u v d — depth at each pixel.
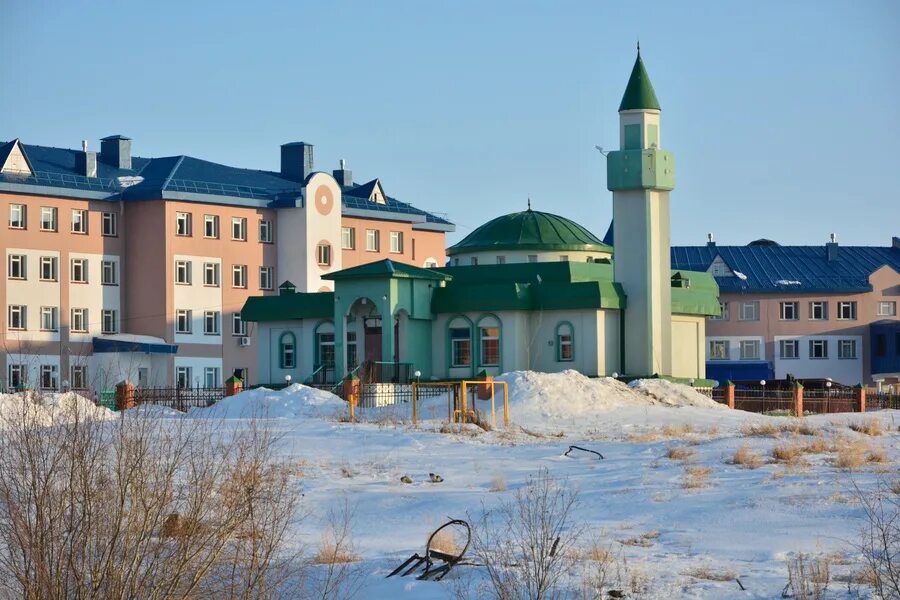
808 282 121.69
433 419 54.94
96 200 102.44
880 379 116.38
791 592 22.58
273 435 45.34
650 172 74.69
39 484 21.48
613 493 33.69
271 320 79.31
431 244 123.56
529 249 85.88
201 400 65.81
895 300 122.25
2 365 96.19
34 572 20.81
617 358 74.81
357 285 74.00
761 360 121.56
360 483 36.62
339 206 112.38
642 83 76.31
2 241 97.38
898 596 21.81
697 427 54.88
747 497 32.12
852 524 28.88
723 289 121.06
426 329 75.06
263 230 109.81
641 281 74.94
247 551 22.98
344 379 63.69
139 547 21.20
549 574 23.52
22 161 99.69
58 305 100.00
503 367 73.56
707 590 22.80
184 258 104.62
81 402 25.23
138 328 104.06
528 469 39.97
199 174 108.69
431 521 30.56
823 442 45.03
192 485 23.48
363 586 23.56
